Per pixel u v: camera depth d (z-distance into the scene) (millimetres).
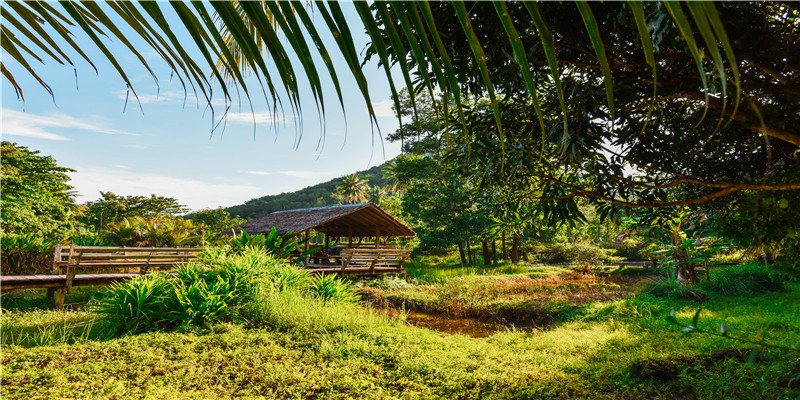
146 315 6602
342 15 514
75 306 9008
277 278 9008
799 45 2377
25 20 646
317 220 17156
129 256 10062
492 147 3004
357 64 537
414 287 13508
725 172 3605
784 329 5645
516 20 2723
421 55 517
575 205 3193
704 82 362
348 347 5734
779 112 2594
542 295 11391
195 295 7000
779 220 2408
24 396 3758
